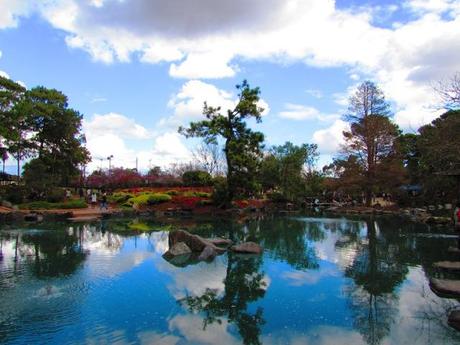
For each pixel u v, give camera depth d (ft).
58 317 26.25
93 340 22.61
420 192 132.36
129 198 133.39
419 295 32.30
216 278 37.78
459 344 22.90
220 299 31.14
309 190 165.58
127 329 24.39
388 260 46.42
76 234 67.97
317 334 24.40
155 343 22.40
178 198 131.64
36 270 39.70
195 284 35.40
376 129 135.33
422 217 95.86
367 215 117.60
